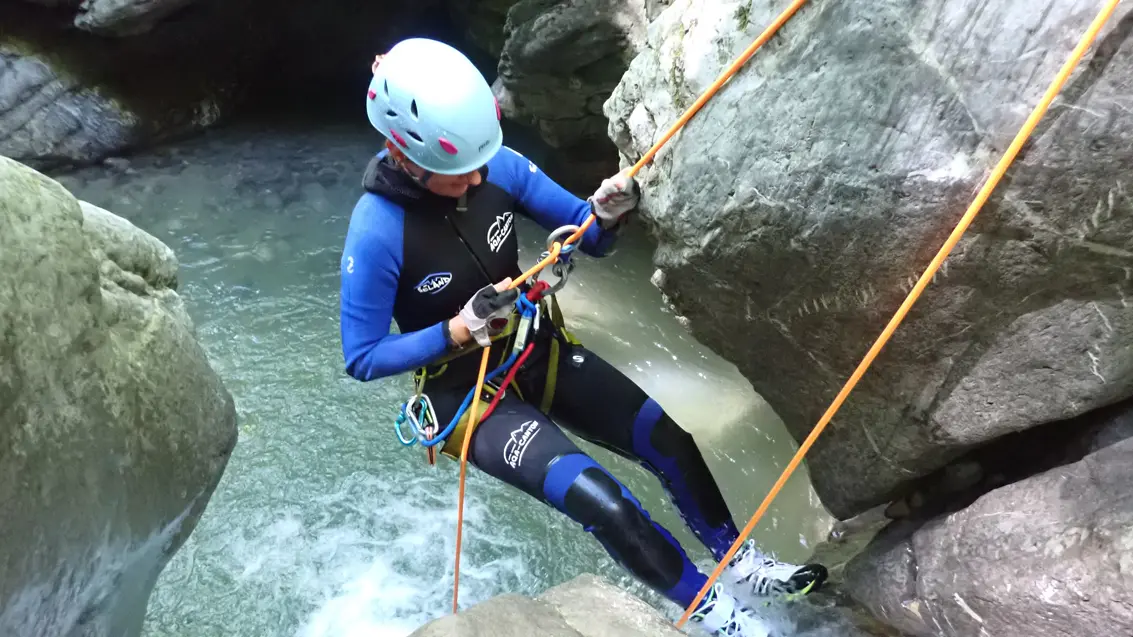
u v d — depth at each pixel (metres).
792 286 1.58
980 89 1.20
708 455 2.88
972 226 1.29
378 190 1.60
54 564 1.51
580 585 1.69
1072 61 1.08
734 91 1.49
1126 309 1.29
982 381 1.48
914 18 1.23
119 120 5.07
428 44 1.51
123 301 1.83
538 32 3.60
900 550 1.78
